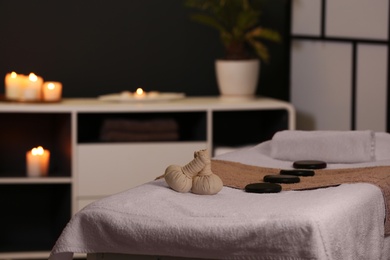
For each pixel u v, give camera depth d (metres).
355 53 4.07
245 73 4.27
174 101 4.22
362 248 2.21
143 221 2.12
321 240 1.98
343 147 2.84
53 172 4.21
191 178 2.31
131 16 4.46
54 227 4.39
